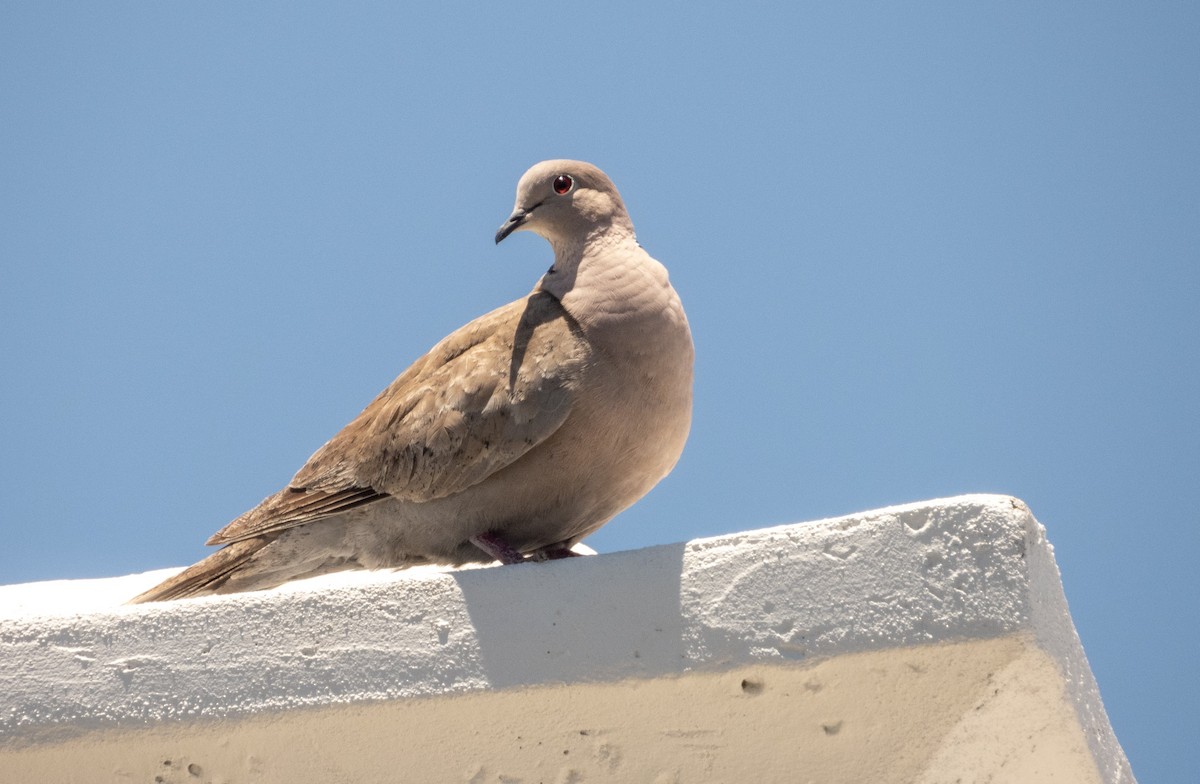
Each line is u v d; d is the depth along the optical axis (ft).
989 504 26.45
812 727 27.58
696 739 27.84
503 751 28.04
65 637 28.17
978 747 27.81
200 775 28.14
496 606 27.86
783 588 26.96
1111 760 28.58
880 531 26.78
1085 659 28.37
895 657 26.21
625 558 27.96
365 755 27.99
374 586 28.27
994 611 25.81
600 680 27.07
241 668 27.76
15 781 27.99
